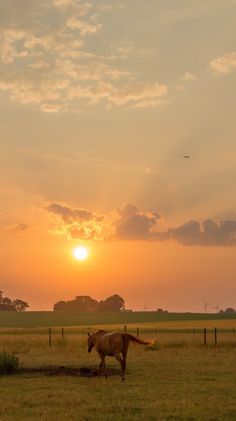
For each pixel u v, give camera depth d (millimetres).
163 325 112688
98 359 31938
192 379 22766
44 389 20172
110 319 167625
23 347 40844
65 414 15641
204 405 17047
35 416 15539
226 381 22172
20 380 22516
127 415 15672
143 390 19844
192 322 134000
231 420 15102
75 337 57938
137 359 31781
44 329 92375
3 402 17609
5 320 160750
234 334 66625
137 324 125312
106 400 17906
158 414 15758
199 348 40312
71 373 24766
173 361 30359
